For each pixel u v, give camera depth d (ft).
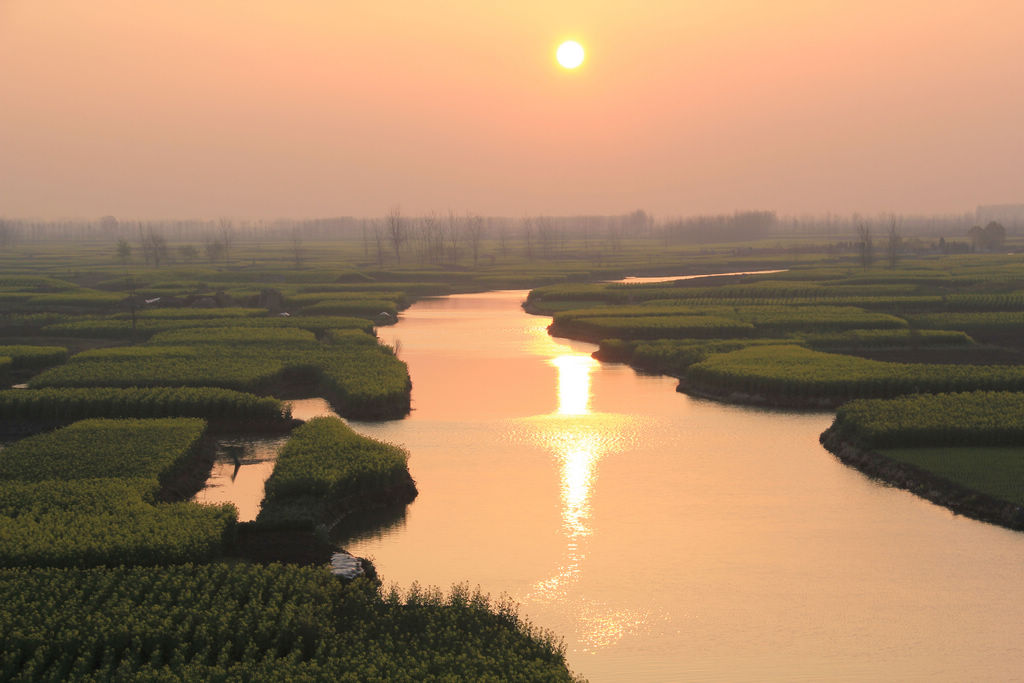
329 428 195.11
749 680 105.40
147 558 126.11
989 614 119.75
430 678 94.79
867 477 174.91
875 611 120.88
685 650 112.06
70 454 173.68
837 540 143.74
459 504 161.68
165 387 240.12
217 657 101.35
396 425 216.95
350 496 159.33
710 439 203.21
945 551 138.92
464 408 234.79
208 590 114.32
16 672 97.50
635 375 283.38
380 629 108.47
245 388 245.24
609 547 142.10
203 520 136.36
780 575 131.64
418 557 139.13
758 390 241.35
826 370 250.37
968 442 184.65
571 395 251.19
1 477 160.56
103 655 99.91
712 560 136.87
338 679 95.55
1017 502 149.79
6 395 221.66
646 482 172.96
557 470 180.96
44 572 118.93
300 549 136.36
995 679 104.99
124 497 147.33
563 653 107.24
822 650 111.55
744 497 163.84
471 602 115.75
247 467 186.60
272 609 108.27
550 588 128.57
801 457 188.65
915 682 104.53
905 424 186.91
